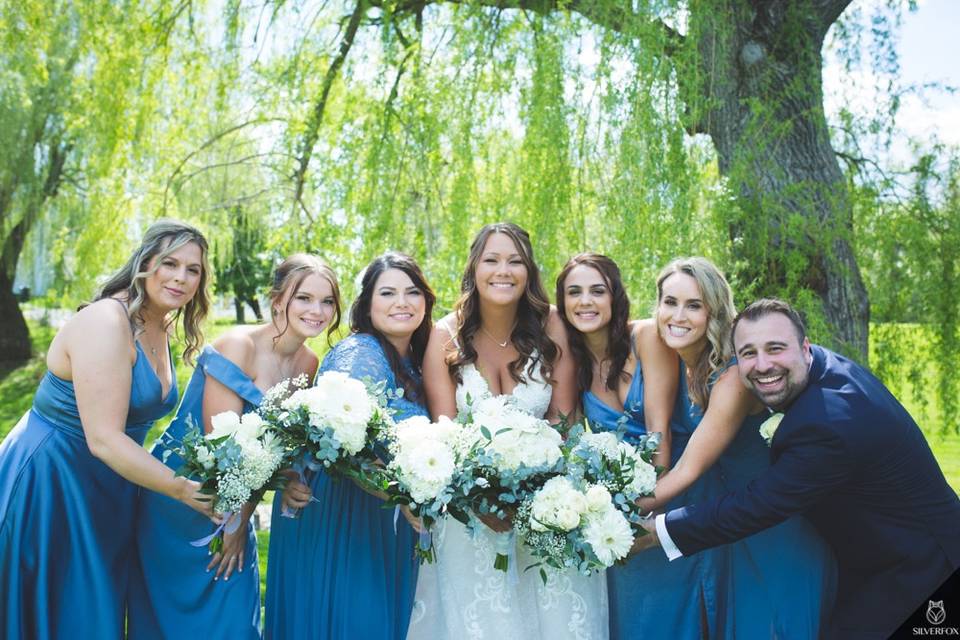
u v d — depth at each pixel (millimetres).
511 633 2834
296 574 2926
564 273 3119
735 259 5312
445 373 3184
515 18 6164
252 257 8273
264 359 3021
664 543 2697
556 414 3215
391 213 6094
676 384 3029
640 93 5078
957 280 5875
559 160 5406
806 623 2797
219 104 7191
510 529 2789
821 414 2518
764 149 5422
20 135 11680
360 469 2639
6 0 7430
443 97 5977
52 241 12406
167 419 8008
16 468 2662
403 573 2986
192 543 2695
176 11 7371
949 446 9266
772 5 5824
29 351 15727
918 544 2539
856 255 5906
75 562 2664
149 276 2746
